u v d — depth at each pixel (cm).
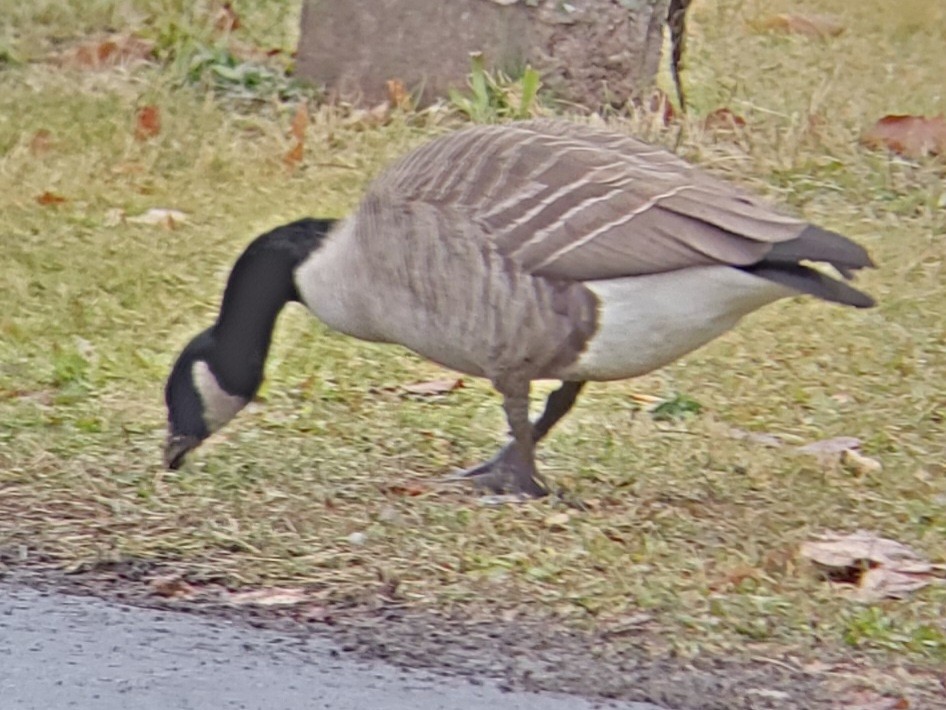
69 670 741
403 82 1616
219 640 780
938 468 1050
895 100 1709
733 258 866
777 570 895
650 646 798
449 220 908
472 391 1154
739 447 1062
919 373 1198
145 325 1222
